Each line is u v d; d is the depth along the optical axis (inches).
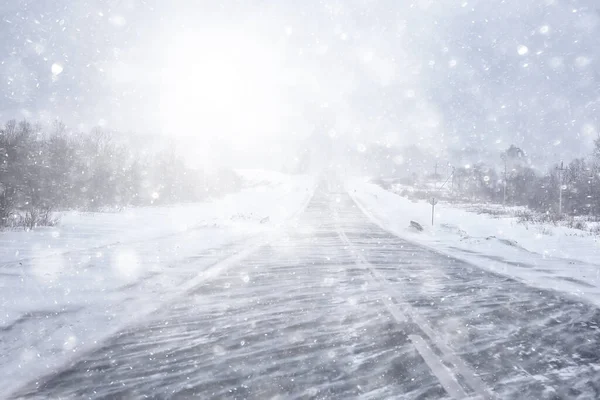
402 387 133.6
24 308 233.3
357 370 148.6
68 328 203.6
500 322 214.5
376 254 505.7
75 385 138.9
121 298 266.5
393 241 668.7
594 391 130.3
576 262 450.6
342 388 133.2
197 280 332.5
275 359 160.7
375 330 199.5
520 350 170.7
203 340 185.3
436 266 415.2
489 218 1200.8
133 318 221.9
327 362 156.9
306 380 139.9
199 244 574.6
